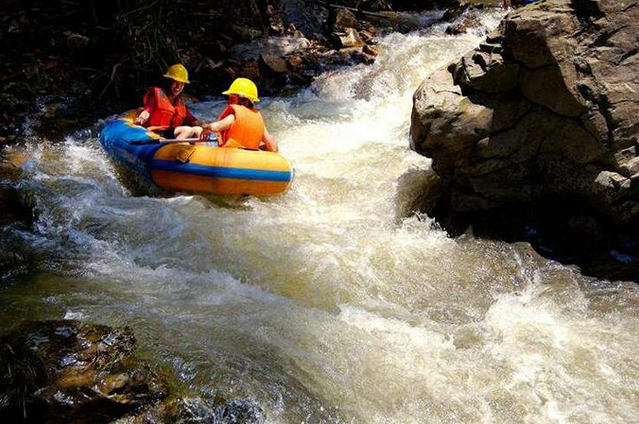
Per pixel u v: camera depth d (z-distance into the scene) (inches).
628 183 177.5
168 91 254.2
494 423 131.6
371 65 351.9
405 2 510.0
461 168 199.8
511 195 198.2
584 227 188.9
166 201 219.1
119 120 256.8
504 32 197.6
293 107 312.0
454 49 351.6
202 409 129.0
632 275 178.2
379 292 174.7
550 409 135.0
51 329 139.6
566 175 189.6
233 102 237.5
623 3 183.9
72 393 124.8
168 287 171.3
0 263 181.5
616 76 181.8
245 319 157.2
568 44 183.3
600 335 157.8
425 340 154.9
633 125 178.5
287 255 188.4
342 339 153.1
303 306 166.2
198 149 220.7
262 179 222.1
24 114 287.0
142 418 126.0
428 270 184.9
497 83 194.5
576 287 176.7
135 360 136.3
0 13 337.1
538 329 160.1
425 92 205.5
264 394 133.7
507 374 144.2
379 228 206.4
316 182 237.1
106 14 343.6
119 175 242.4
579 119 183.5
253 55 365.1
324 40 402.0
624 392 139.6
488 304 171.5
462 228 202.2
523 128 191.6
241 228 202.2
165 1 329.4
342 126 288.8
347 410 132.8
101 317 154.3
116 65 316.5
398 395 137.3
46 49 329.1
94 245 192.2
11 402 123.3
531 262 186.7
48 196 218.5
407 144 261.6
